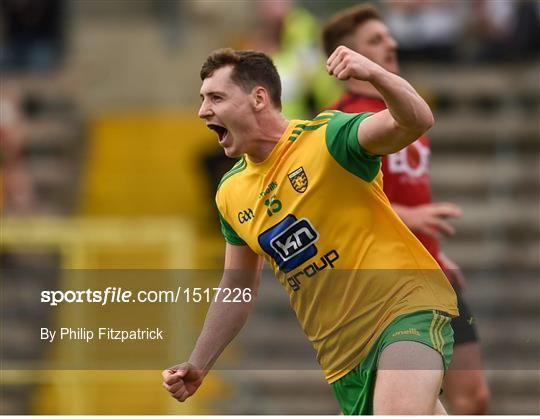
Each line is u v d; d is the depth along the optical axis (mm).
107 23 53594
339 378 17703
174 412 28719
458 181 44281
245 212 17359
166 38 53219
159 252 31625
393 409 16359
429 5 46656
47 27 51094
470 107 46594
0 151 43062
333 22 21844
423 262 17203
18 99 48125
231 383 31391
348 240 16969
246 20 53438
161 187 46906
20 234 30719
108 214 46156
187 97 51781
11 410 30469
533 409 34344
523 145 45312
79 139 49250
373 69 15422
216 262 37562
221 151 42500
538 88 46312
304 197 16859
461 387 21609
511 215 42938
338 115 16812
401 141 15914
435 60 46750
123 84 51656
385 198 17188
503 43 46781
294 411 32344
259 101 16906
